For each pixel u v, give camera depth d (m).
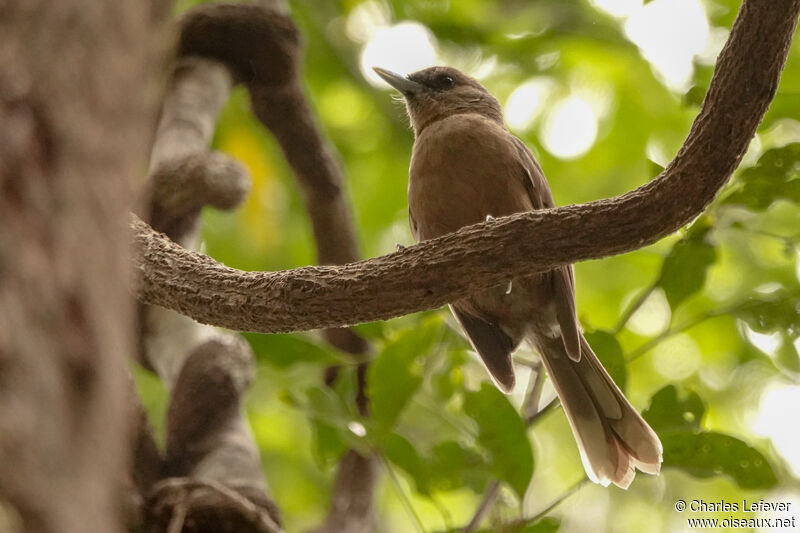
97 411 2.09
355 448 9.10
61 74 2.19
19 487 1.97
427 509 13.96
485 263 5.98
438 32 15.27
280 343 8.71
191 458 7.52
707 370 14.82
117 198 2.22
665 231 5.87
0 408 1.98
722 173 5.62
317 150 10.51
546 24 15.12
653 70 15.67
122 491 2.27
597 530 15.42
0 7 2.18
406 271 6.08
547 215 5.95
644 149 16.02
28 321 2.04
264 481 7.47
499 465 7.99
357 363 8.87
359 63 15.49
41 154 2.15
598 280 15.29
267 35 9.89
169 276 6.54
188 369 7.89
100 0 2.24
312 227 10.72
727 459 8.45
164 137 8.69
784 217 14.30
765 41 5.24
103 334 2.13
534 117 16.31
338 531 9.43
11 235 2.07
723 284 14.50
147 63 2.32
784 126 12.65
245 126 13.85
